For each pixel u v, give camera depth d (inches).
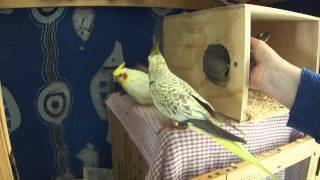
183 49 26.8
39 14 30.4
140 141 24.9
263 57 22.2
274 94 22.0
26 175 33.6
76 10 31.6
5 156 15.0
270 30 27.8
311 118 19.4
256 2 32.5
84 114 34.7
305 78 19.9
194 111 19.3
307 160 26.7
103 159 36.9
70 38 32.1
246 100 20.4
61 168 35.4
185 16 25.8
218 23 21.6
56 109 33.3
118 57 34.5
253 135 24.5
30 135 32.9
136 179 27.3
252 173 22.9
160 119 23.7
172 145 21.0
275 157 23.9
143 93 25.5
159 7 34.2
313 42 24.2
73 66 32.9
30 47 30.8
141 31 34.8
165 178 21.1
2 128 15.0
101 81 34.4
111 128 33.5
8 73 30.5
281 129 26.3
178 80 20.9
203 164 22.4
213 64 22.5
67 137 34.7
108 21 33.1
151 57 21.8
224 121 20.8
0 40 29.5
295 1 33.8
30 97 31.9
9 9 29.2
